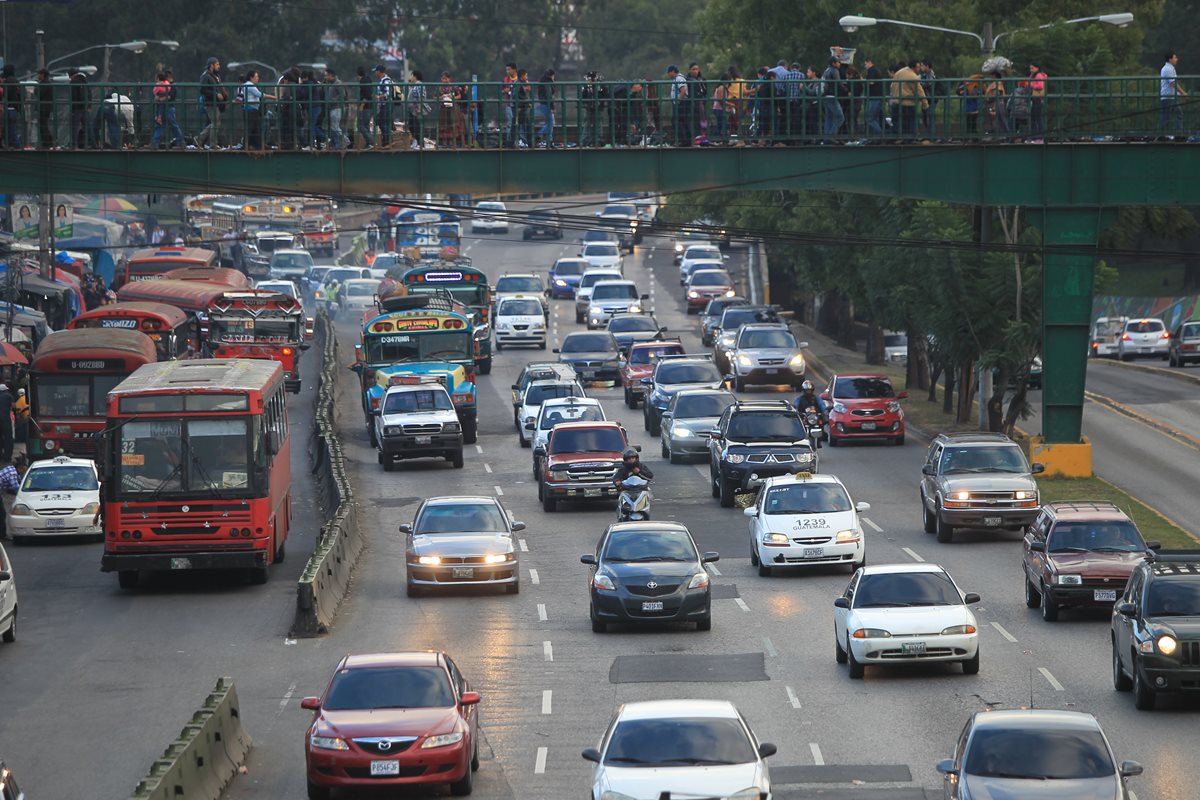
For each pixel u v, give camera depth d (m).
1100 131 137.62
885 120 137.12
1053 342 139.25
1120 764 52.06
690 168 136.12
